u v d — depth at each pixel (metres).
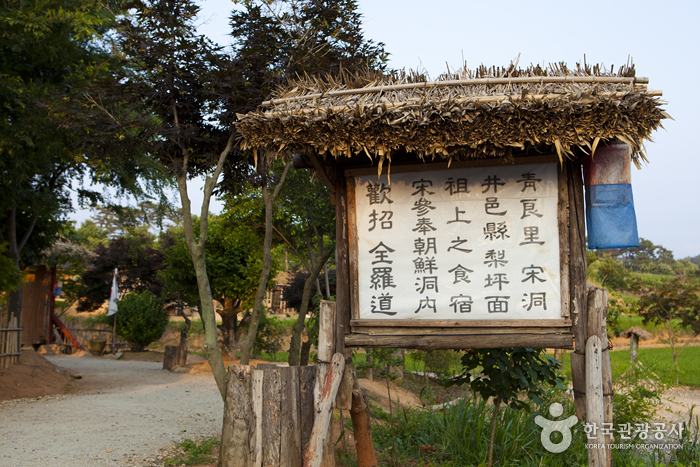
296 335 7.57
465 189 3.79
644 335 11.99
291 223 10.12
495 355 4.57
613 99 3.13
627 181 3.40
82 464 4.86
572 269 3.63
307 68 6.25
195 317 27.55
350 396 3.92
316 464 3.70
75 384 10.76
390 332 3.80
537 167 3.71
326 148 3.49
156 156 6.30
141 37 5.84
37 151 9.80
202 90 5.95
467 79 3.64
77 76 9.71
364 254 3.89
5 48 9.93
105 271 21.20
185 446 5.50
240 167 6.70
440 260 3.77
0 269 9.14
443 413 6.02
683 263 63.25
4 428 6.29
